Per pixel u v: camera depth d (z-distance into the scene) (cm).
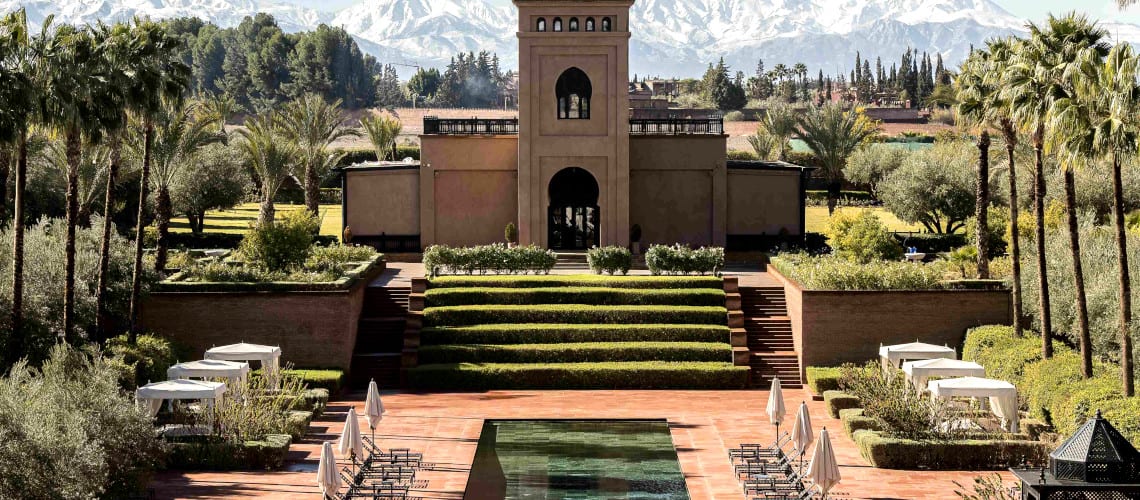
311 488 2528
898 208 7112
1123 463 1516
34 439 2097
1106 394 2864
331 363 4019
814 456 2275
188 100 5316
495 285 4534
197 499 2420
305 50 17400
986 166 4653
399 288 4509
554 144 5475
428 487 2559
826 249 5625
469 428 3228
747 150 11306
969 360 3856
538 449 2967
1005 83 3309
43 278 3650
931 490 2530
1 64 3033
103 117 3316
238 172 7138
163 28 3609
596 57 5459
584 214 5603
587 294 4416
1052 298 3784
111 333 3966
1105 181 6284
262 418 2902
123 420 2439
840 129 9300
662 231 5725
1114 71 2705
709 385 3919
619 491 2520
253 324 4025
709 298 4394
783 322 4272
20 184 3184
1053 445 2708
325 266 4709
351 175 5756
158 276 4153
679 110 12794
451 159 5681
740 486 2564
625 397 3744
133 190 6650
